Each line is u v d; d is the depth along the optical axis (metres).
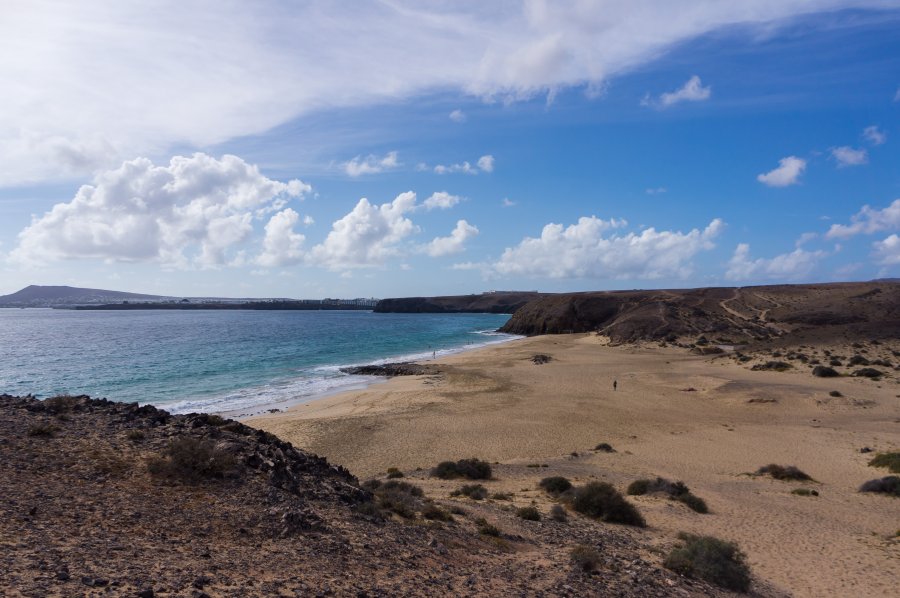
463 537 12.61
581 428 35.53
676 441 32.31
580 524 16.45
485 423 36.34
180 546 8.45
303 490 12.52
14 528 7.90
